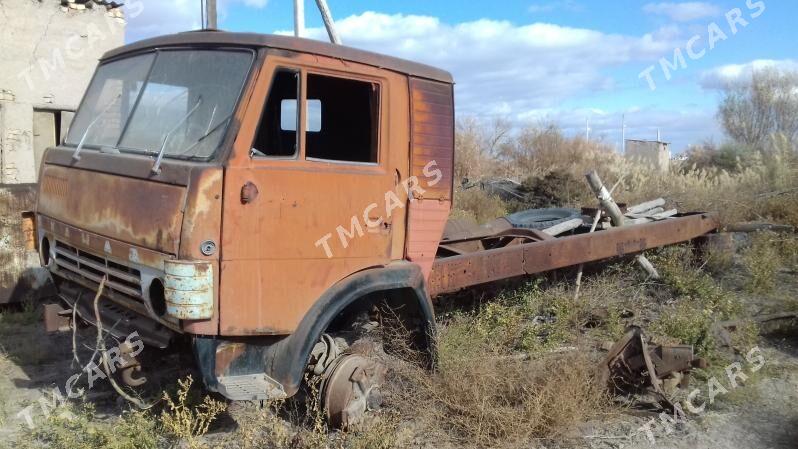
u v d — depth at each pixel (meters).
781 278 8.46
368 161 4.64
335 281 4.25
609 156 21.42
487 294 6.75
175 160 3.91
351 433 4.28
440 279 5.45
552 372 4.94
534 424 4.52
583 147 24.20
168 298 3.64
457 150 22.97
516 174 22.98
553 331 6.12
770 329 6.62
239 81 3.96
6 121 11.41
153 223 3.78
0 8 11.22
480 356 5.14
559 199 14.17
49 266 5.04
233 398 3.75
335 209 4.22
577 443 4.50
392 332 4.94
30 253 6.95
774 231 9.81
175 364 4.76
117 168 4.14
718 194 12.02
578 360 5.10
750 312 7.12
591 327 6.72
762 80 24.12
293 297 4.03
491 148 25.27
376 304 4.92
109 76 5.00
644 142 22.39
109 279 4.25
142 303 4.02
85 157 4.51
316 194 4.12
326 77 4.29
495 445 4.41
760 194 12.06
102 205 4.21
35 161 12.05
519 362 5.12
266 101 3.94
